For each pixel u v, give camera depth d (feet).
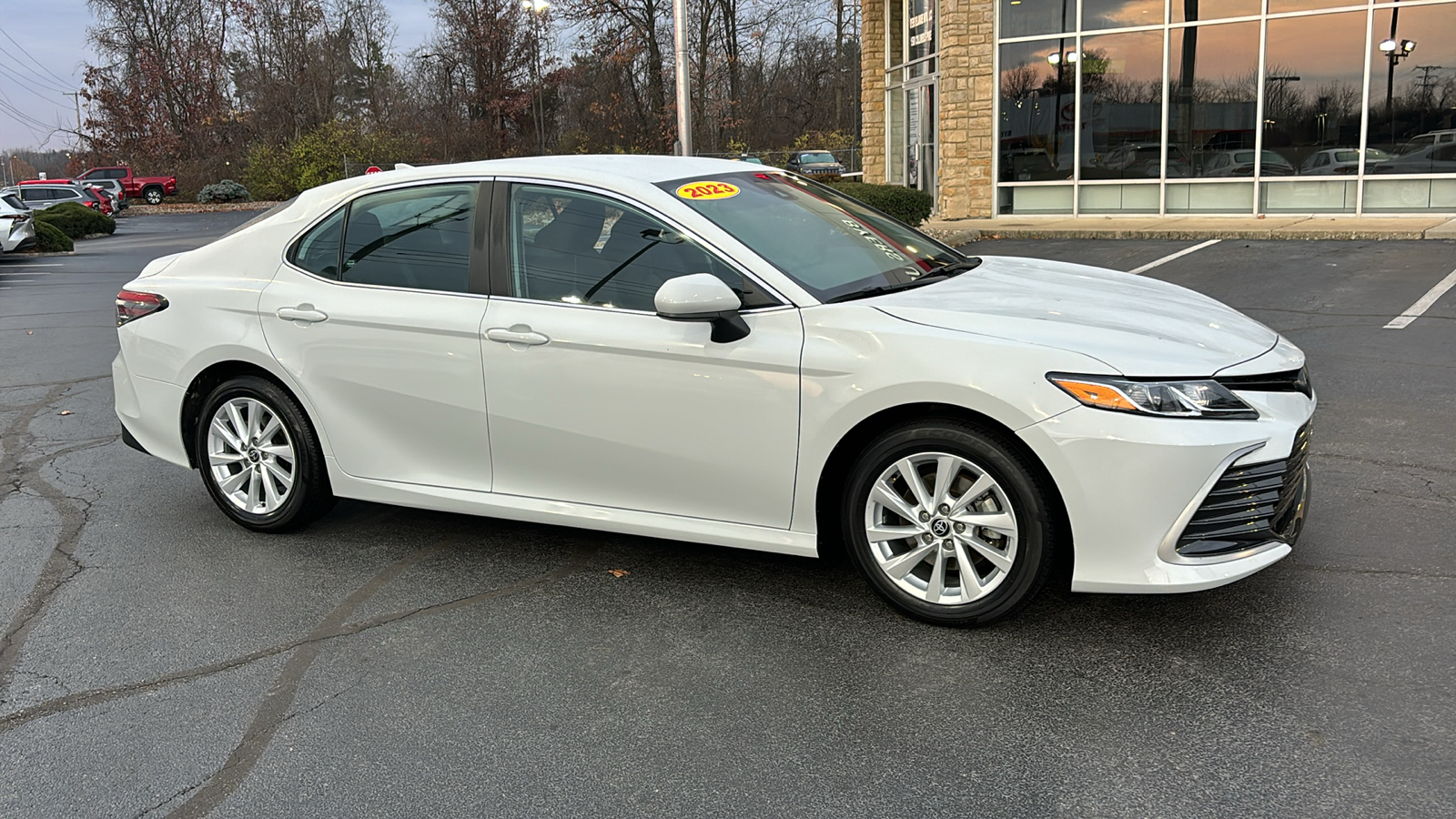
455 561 14.60
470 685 11.10
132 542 15.74
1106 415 10.38
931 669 11.00
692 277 11.53
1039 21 56.59
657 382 12.39
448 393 13.82
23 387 27.94
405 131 172.24
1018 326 11.18
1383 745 9.18
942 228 55.11
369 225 14.69
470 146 173.78
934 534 11.60
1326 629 11.34
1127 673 10.68
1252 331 11.95
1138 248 43.73
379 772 9.55
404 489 14.46
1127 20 54.44
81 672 11.69
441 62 182.39
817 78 173.17
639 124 157.89
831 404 11.51
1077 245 46.37
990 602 11.37
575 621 12.56
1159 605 12.16
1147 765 9.11
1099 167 56.65
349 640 12.28
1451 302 29.17
